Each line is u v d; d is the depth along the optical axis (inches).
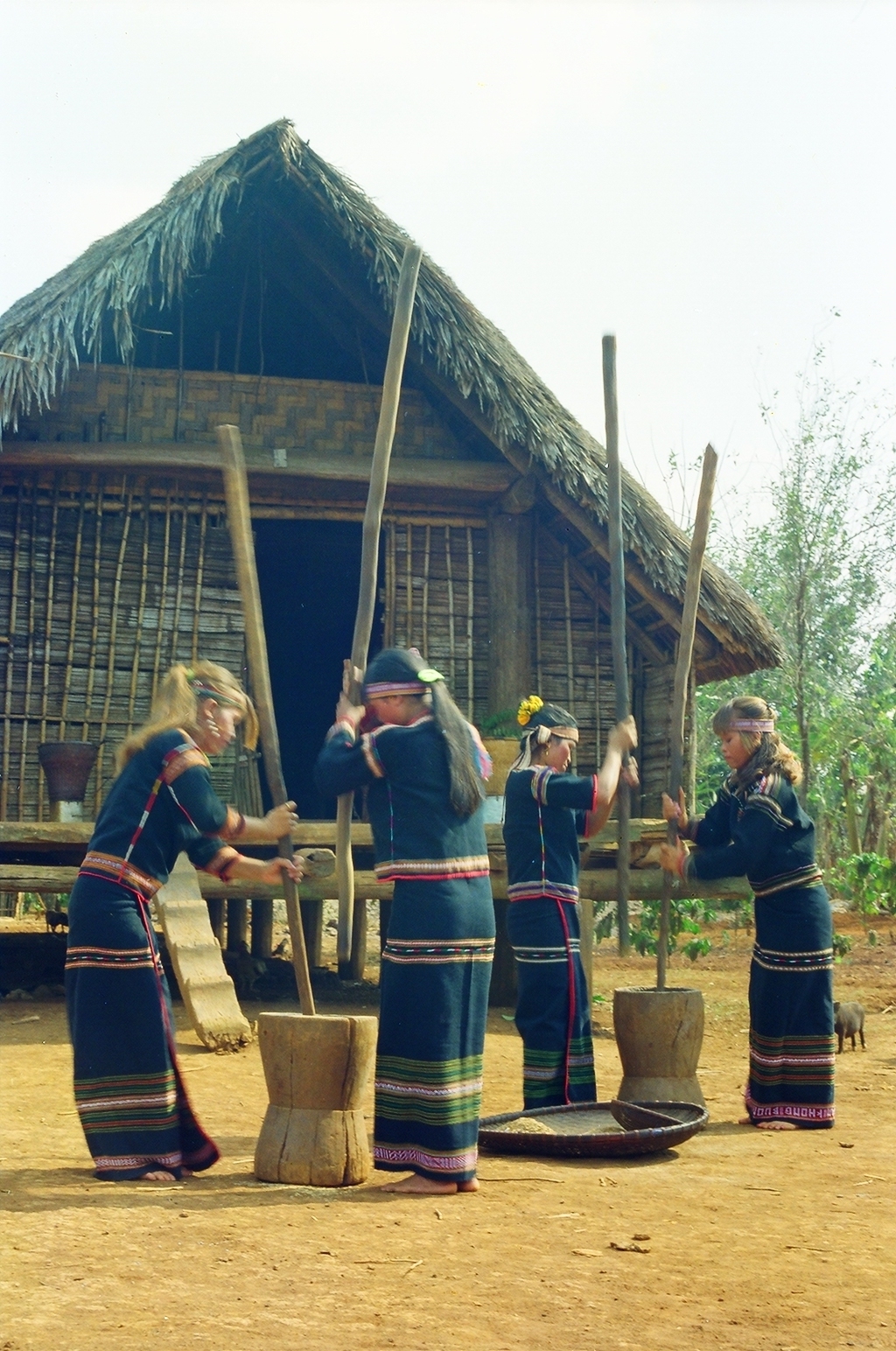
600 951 533.3
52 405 344.8
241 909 417.4
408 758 144.9
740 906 557.3
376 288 348.2
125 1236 118.3
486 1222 126.1
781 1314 98.5
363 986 391.2
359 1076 144.0
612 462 185.8
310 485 359.3
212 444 353.4
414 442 371.9
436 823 144.0
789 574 695.7
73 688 341.7
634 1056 184.2
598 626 374.9
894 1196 141.6
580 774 368.2
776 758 194.7
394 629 362.3
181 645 350.6
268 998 355.6
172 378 356.8
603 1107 178.1
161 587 351.6
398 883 144.0
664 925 192.4
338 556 521.0
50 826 301.3
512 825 184.9
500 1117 171.5
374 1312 97.3
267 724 149.4
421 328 343.0
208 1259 110.8
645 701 376.5
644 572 346.3
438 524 370.0
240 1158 157.4
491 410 347.3
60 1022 290.7
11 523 343.6
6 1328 92.0
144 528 352.2
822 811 608.1
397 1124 142.2
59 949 394.3
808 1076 187.9
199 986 263.7
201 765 148.6
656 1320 96.6
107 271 323.3
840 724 616.7
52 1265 108.3
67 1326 92.9
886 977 422.0
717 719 198.2
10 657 338.3
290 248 372.2
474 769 146.7
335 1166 141.5
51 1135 174.1
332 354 398.6
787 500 681.6
